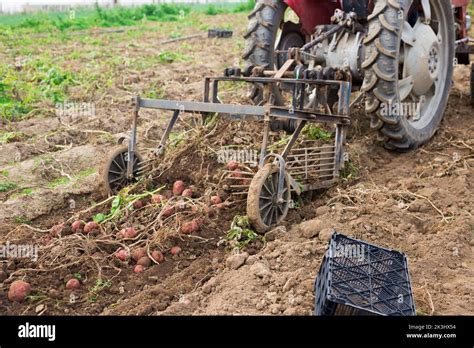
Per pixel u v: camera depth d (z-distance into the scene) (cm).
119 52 1337
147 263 457
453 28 673
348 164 579
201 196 526
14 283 421
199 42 1552
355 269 362
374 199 524
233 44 1505
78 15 2330
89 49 1391
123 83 989
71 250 464
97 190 591
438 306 379
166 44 1516
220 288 408
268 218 478
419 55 616
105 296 424
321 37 592
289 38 673
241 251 459
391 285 353
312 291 391
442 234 462
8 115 816
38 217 563
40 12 2400
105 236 481
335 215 496
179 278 435
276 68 658
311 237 465
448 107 797
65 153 685
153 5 2409
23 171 641
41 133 765
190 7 2791
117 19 2119
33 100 880
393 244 459
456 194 541
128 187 541
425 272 416
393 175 585
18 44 1448
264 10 630
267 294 391
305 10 637
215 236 485
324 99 545
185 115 810
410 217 496
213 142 577
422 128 638
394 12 562
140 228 493
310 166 527
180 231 483
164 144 572
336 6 664
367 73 573
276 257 438
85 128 780
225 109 501
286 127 555
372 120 600
